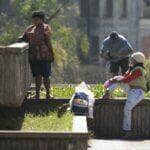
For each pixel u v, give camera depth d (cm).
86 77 12738
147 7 16288
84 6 16088
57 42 9631
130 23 16288
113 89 2595
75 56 10788
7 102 2130
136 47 16300
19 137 1872
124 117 2547
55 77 9575
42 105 2506
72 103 2344
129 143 2408
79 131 1891
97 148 2269
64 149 1872
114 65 3042
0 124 2139
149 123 2614
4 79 2117
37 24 2509
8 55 2109
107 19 16162
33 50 2506
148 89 2977
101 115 2625
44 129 2016
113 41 3025
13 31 9844
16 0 10100
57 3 11300
